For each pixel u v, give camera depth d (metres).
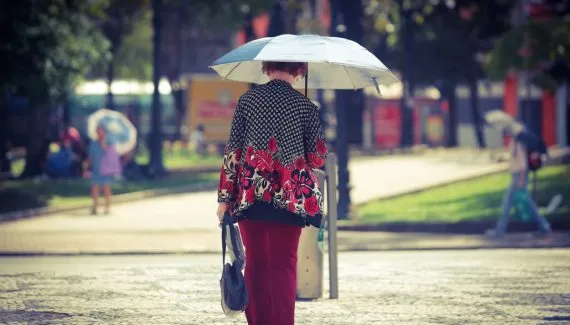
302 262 28.97
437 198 71.94
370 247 45.47
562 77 105.38
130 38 181.38
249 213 18.47
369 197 74.00
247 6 105.25
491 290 30.50
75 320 25.06
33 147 97.81
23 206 69.75
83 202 73.81
